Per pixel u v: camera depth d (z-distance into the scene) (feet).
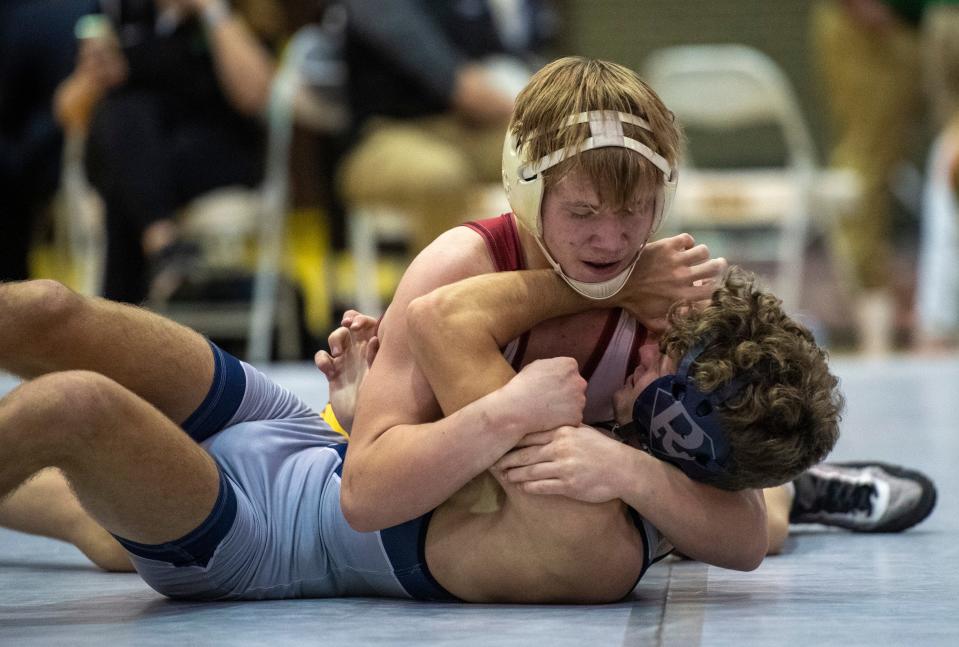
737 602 18.31
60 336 18.29
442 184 64.23
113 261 59.72
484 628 16.48
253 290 67.10
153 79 59.00
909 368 70.69
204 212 60.70
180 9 58.85
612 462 17.52
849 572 20.97
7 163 65.67
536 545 17.84
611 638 15.69
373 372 18.98
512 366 19.16
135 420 17.01
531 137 17.72
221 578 18.95
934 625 16.43
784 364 17.30
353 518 18.31
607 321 19.16
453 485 17.69
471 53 65.46
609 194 17.17
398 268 78.95
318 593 19.77
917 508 25.22
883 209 81.35
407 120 65.26
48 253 71.61
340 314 73.05
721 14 110.93
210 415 19.98
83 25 62.08
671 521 17.80
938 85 73.56
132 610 18.45
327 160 66.69
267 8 64.90
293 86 61.21
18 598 19.63
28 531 22.85
